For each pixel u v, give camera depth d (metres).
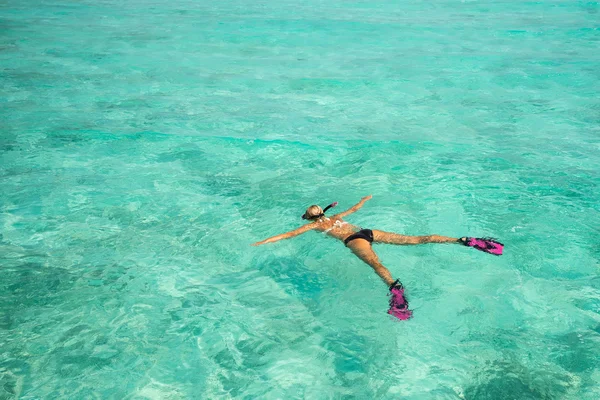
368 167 7.75
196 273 5.31
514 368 4.03
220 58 14.41
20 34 17.08
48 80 12.16
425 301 4.83
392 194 6.88
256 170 7.73
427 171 7.57
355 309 4.74
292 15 20.84
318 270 5.35
